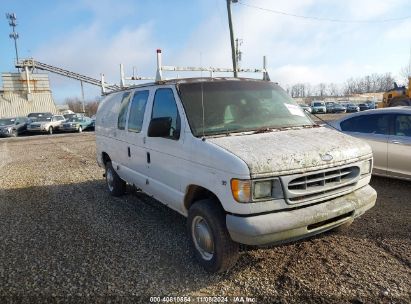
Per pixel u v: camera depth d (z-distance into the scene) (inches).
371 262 153.4
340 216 144.8
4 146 741.3
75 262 163.6
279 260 157.8
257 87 187.9
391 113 273.4
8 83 1760.6
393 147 264.7
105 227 206.8
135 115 210.7
